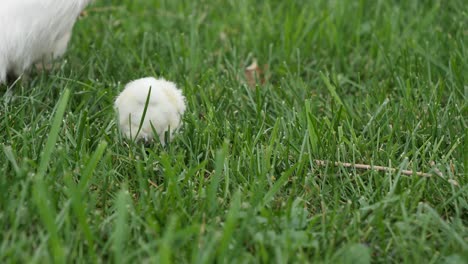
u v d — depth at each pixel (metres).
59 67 5.00
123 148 4.15
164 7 6.39
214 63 5.51
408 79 4.95
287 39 5.71
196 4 6.48
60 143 4.04
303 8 6.20
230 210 3.25
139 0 6.48
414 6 6.32
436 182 3.85
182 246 3.18
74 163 3.87
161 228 3.37
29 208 3.33
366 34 5.95
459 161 4.07
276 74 5.43
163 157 3.71
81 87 4.89
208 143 4.14
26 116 4.46
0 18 4.23
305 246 3.24
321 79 5.25
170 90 4.32
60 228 3.21
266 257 3.07
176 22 6.17
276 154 4.02
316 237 3.37
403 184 3.81
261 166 3.93
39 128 4.10
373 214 3.52
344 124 4.46
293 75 5.35
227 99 4.77
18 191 3.48
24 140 3.88
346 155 4.14
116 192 3.71
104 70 5.12
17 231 3.26
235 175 3.87
